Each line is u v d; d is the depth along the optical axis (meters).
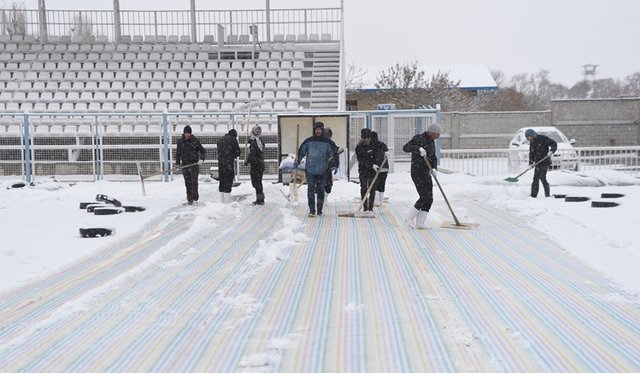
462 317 6.02
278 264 8.62
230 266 8.47
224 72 26.34
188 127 15.26
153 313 6.36
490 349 5.12
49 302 6.79
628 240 9.50
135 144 22.03
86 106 24.47
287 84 25.84
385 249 9.56
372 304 6.56
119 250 9.70
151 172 21.00
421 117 21.30
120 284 7.51
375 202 14.52
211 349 5.29
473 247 9.60
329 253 9.33
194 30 28.72
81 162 21.16
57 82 25.86
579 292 6.86
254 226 12.00
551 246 9.59
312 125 19.45
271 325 5.91
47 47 27.97
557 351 5.03
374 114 21.25
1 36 28.44
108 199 14.59
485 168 21.16
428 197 11.45
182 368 4.87
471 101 48.47
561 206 13.76
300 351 5.19
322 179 13.40
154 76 26.23
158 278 7.82
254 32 27.28
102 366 4.93
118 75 26.31
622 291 6.88
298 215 13.53
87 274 8.09
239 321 6.05
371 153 14.01
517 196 16.27
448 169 20.70
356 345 5.30
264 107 24.23
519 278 7.55
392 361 4.91
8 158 21.75
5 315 6.34
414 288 7.16
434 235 10.75
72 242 10.34
